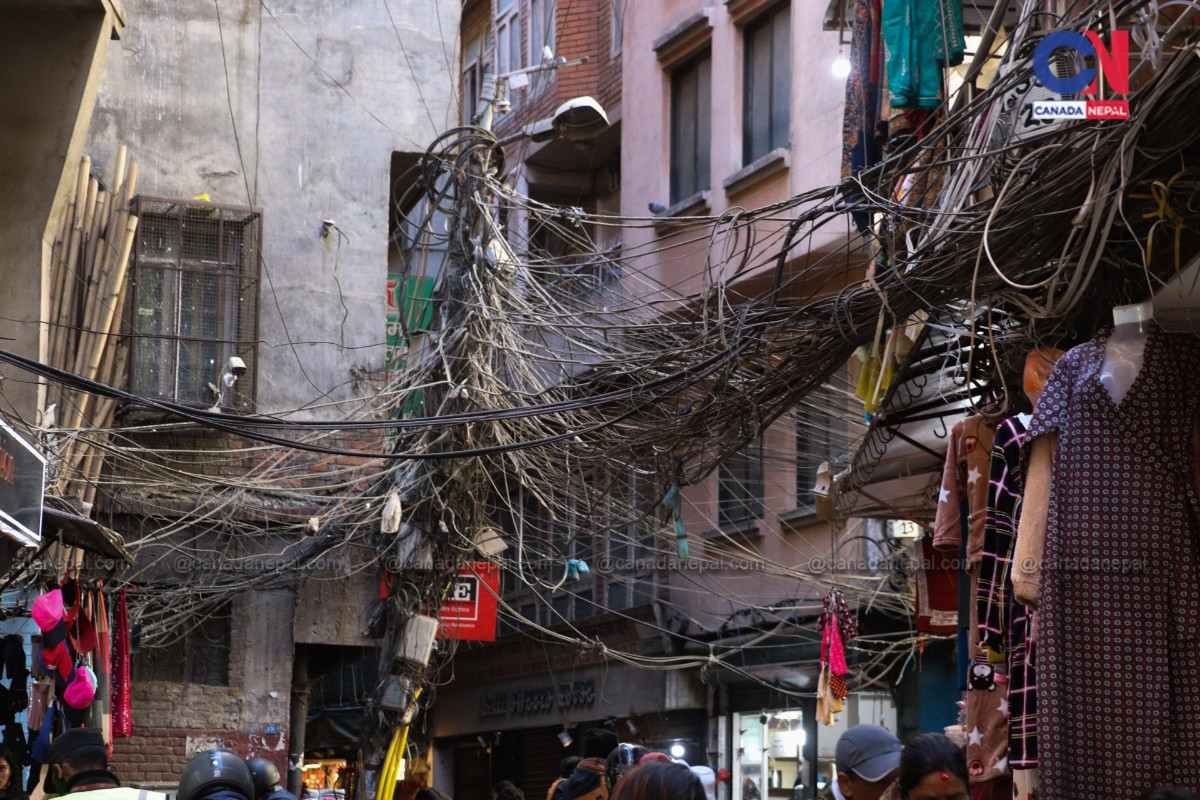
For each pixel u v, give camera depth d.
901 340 7.83
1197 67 4.92
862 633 16.33
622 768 7.52
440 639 12.97
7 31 10.70
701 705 19.02
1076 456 4.62
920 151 7.20
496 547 11.80
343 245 14.13
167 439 12.80
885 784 4.64
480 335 10.96
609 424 9.04
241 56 14.24
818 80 15.70
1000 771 6.17
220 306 13.16
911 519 9.23
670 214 18.28
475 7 24.62
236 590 12.45
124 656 10.37
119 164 13.05
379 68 14.60
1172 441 4.58
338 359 13.84
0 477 7.18
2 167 10.63
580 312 10.72
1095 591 4.51
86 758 5.38
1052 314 5.86
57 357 11.22
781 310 8.03
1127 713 4.41
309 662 14.71
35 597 10.98
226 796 4.36
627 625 20.05
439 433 11.36
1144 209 5.57
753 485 18.33
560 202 21.91
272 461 13.09
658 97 19.03
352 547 13.42
